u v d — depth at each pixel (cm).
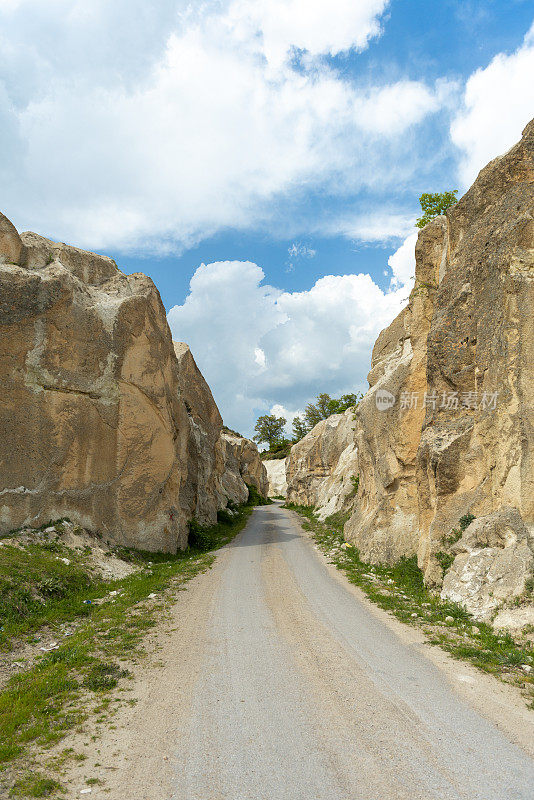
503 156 1323
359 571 1608
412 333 1783
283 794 445
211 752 523
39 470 1572
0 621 1016
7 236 1655
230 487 5072
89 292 1892
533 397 1060
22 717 621
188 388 3216
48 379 1633
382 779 465
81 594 1273
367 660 798
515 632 885
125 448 1845
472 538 1124
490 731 559
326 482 4266
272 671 754
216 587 1373
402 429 1736
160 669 775
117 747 541
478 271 1254
